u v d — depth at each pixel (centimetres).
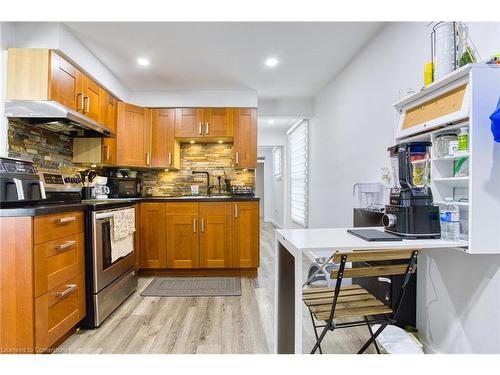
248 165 362
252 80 339
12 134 212
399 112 181
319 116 400
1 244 151
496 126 109
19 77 207
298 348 122
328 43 255
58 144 266
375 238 133
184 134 359
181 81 337
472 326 143
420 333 183
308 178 464
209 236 316
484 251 122
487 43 136
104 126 275
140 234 313
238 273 321
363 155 265
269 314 225
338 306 147
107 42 249
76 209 192
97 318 203
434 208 137
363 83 263
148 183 384
